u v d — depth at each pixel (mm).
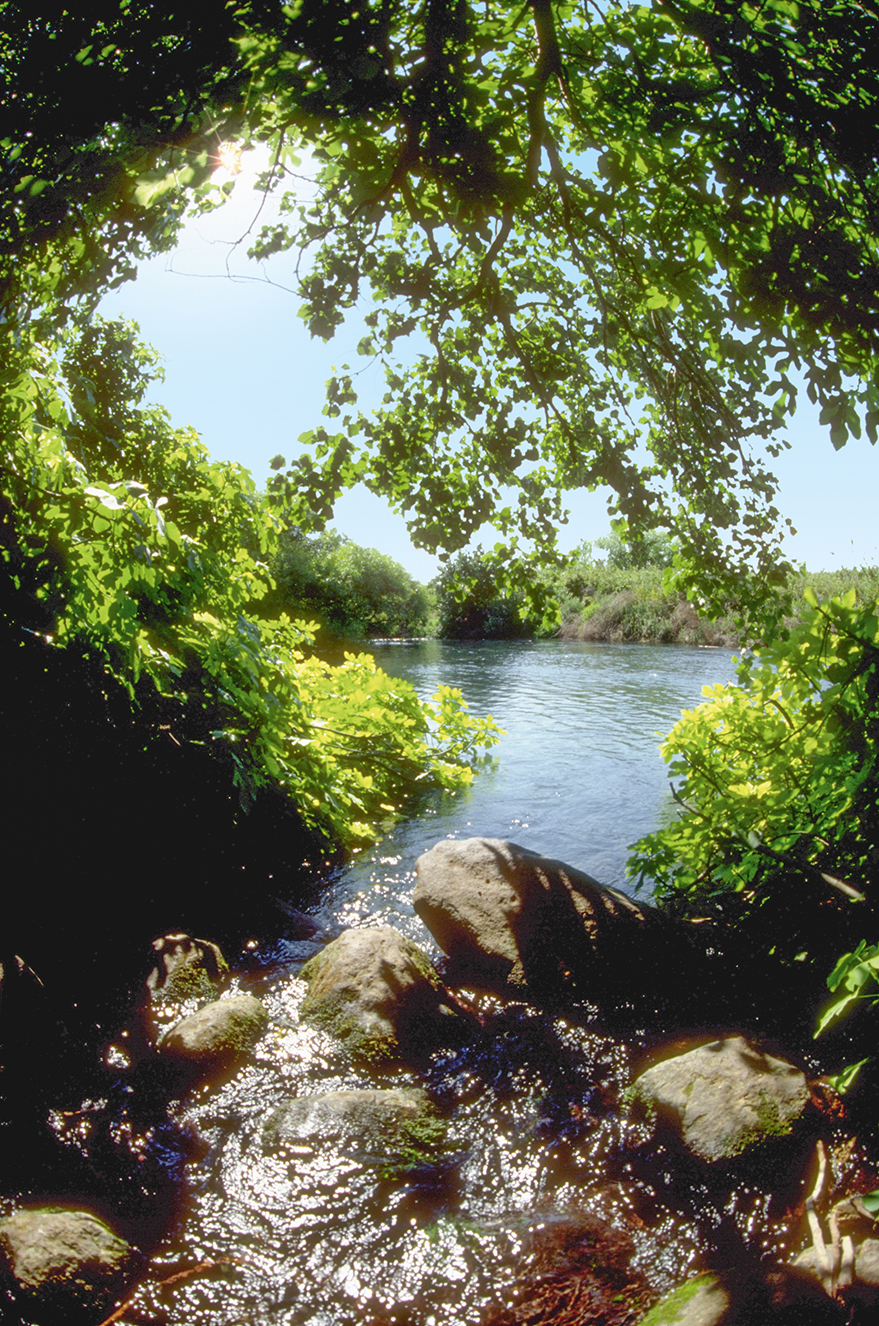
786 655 3123
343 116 2811
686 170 2947
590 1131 2598
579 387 4938
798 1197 2148
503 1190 2350
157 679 4539
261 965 4023
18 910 3668
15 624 4008
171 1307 1902
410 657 24172
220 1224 2207
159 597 4840
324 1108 2711
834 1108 2449
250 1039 3135
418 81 2789
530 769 8539
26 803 4027
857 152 2551
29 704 4156
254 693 5363
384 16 2469
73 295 3418
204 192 2949
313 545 34344
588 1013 3461
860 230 2949
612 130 3275
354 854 5957
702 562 4738
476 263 4641
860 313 2691
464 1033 3295
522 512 4840
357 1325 1863
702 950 3709
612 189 3273
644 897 4961
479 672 18797
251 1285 1987
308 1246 2131
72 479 4004
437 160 3166
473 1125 2689
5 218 2826
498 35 2973
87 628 4090
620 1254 2068
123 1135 2566
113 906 4098
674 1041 3154
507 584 4973
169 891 4453
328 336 3715
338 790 6223
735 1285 1869
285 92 2637
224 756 5215
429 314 4121
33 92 2400
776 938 3451
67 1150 2443
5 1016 2771
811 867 3115
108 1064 2957
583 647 28047
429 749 7645
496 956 3846
